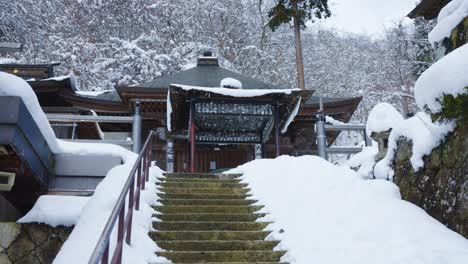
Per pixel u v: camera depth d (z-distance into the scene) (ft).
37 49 88.74
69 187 23.35
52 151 22.99
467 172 17.63
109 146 24.47
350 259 16.74
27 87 17.87
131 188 17.54
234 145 54.13
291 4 72.69
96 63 87.35
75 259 15.39
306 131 56.29
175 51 88.33
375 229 18.57
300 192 24.68
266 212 23.20
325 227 19.95
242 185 28.30
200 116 40.09
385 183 23.52
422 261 15.33
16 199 24.21
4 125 16.94
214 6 103.30
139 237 18.15
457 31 21.17
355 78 112.16
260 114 38.32
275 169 29.27
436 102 18.28
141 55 84.99
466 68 16.63
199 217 22.20
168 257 17.75
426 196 20.65
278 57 105.50
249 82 52.70
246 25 106.32
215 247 19.11
